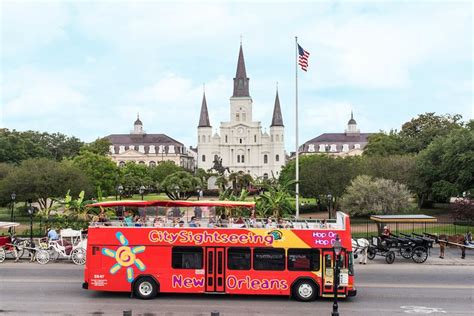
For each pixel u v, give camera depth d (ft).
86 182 201.05
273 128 581.94
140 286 73.26
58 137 475.31
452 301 72.59
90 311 65.57
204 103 591.37
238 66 596.29
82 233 115.44
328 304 70.90
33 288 78.79
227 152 588.91
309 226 76.89
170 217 81.46
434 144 212.23
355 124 640.99
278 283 72.64
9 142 315.37
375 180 172.65
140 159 608.60
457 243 118.32
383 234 110.83
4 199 184.85
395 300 73.10
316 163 214.07
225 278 72.95
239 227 74.84
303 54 143.64
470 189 181.68
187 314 64.54
